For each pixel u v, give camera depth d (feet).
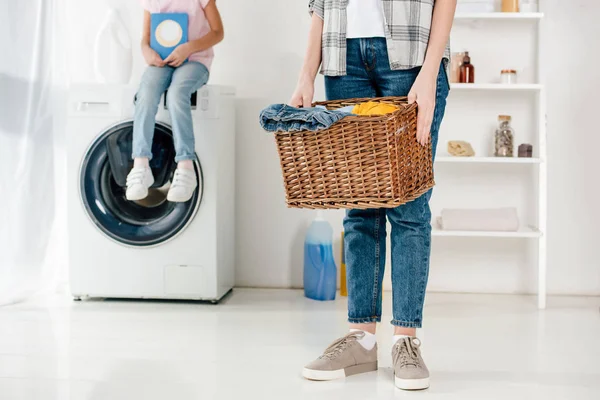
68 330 7.98
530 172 10.47
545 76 10.38
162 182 9.49
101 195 9.56
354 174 5.30
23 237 9.60
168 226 9.44
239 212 10.85
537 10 10.30
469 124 10.52
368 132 5.20
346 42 6.10
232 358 6.86
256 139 10.77
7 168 9.47
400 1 5.90
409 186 5.56
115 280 9.57
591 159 10.39
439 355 7.04
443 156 9.92
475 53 10.48
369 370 6.46
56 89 10.19
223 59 10.80
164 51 9.38
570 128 10.38
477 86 9.66
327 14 6.19
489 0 10.01
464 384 6.06
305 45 10.69
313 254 9.90
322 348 7.27
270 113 5.39
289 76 10.73
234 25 10.76
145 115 9.04
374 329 6.50
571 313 9.20
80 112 9.50
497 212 9.73
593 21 10.30
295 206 5.56
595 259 10.42
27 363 6.63
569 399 5.67
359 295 6.38
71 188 9.56
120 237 9.48
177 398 5.63
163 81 9.24
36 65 9.62
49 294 10.14
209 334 7.84
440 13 5.91
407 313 6.11
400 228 6.11
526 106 10.43
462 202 10.58
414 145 5.60
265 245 10.83
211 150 9.41
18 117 9.51
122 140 9.48
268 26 10.73
